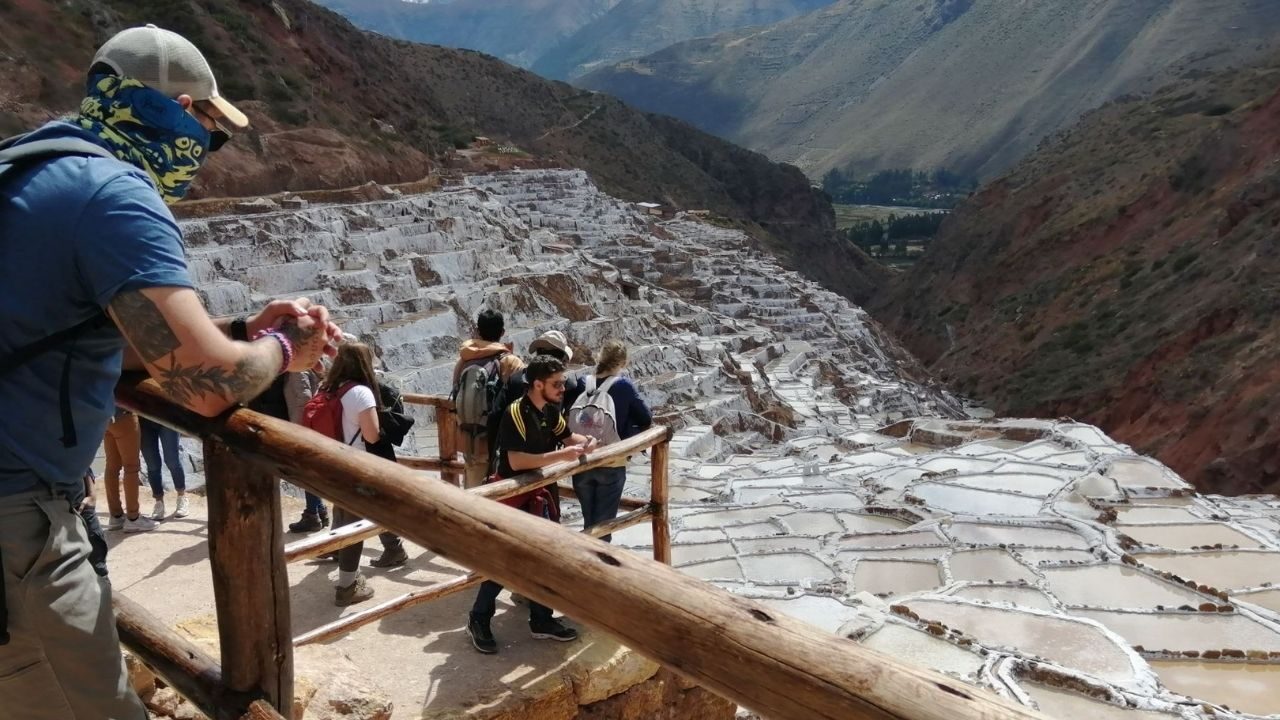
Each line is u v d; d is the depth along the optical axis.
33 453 2.19
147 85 2.43
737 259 53.38
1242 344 33.25
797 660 1.65
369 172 33.53
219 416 2.61
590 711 5.03
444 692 4.73
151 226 2.13
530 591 2.08
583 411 6.20
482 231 27.92
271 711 2.68
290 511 7.48
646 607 1.87
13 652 2.25
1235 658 9.30
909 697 1.53
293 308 2.63
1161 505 14.45
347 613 5.60
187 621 4.75
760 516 14.20
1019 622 9.99
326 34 54.91
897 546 12.72
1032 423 19.53
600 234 48.22
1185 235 49.56
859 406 32.44
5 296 2.10
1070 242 61.16
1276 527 13.71
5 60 22.88
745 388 25.92
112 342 2.30
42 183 2.12
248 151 27.62
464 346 6.59
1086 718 8.02
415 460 7.35
